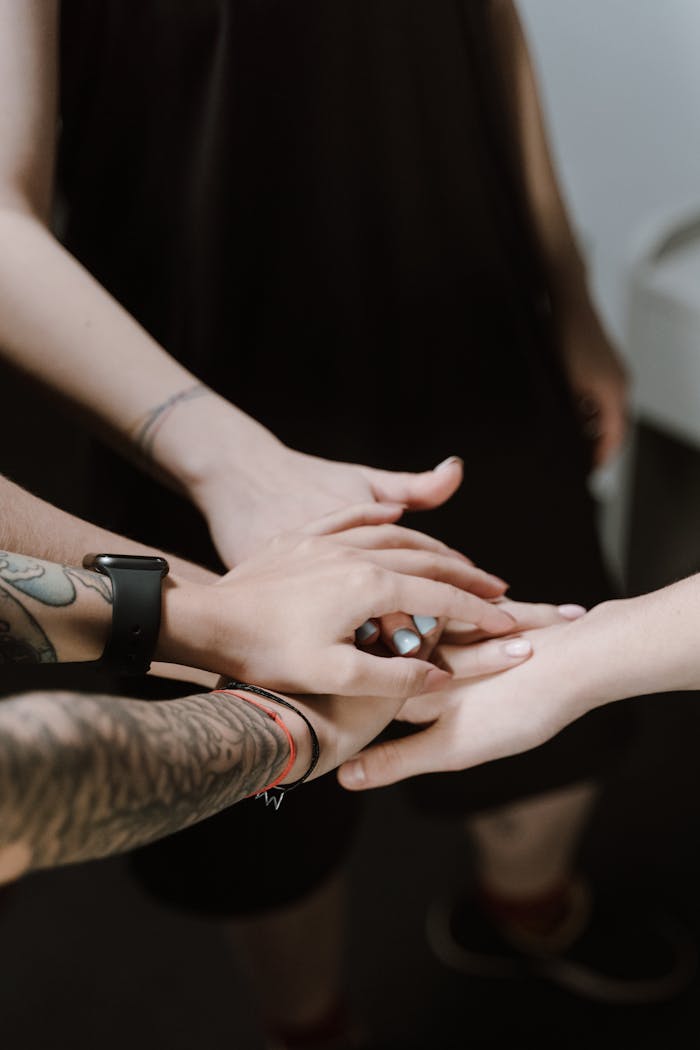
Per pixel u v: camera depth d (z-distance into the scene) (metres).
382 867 1.35
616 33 1.27
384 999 1.26
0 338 0.84
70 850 0.57
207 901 1.04
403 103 0.86
